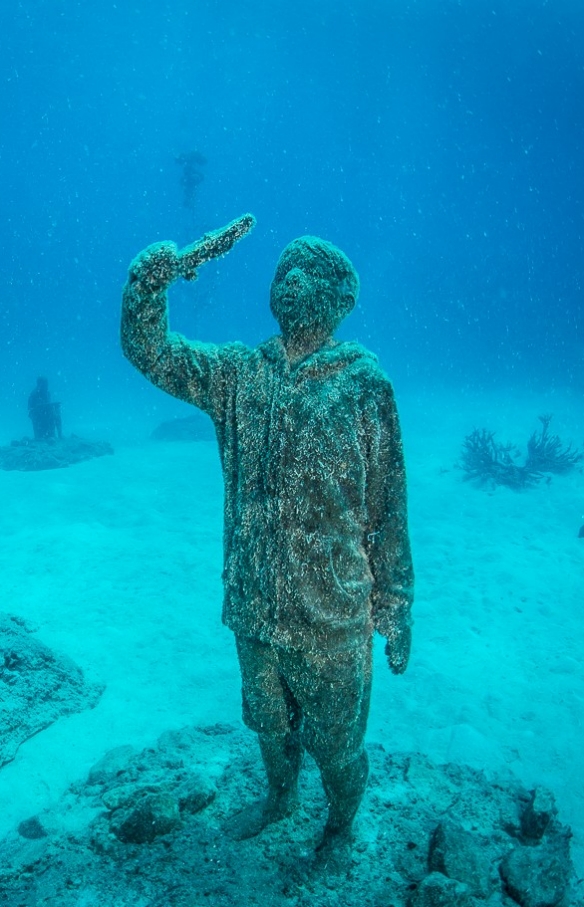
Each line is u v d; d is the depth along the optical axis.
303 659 2.60
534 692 5.63
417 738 4.82
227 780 3.67
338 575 2.56
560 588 8.16
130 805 3.43
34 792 4.01
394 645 2.78
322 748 2.75
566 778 4.42
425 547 9.58
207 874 2.97
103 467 15.02
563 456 14.76
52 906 2.79
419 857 3.12
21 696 4.79
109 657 5.96
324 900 2.83
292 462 2.53
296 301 2.57
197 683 5.57
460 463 15.20
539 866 3.04
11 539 9.51
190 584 7.91
